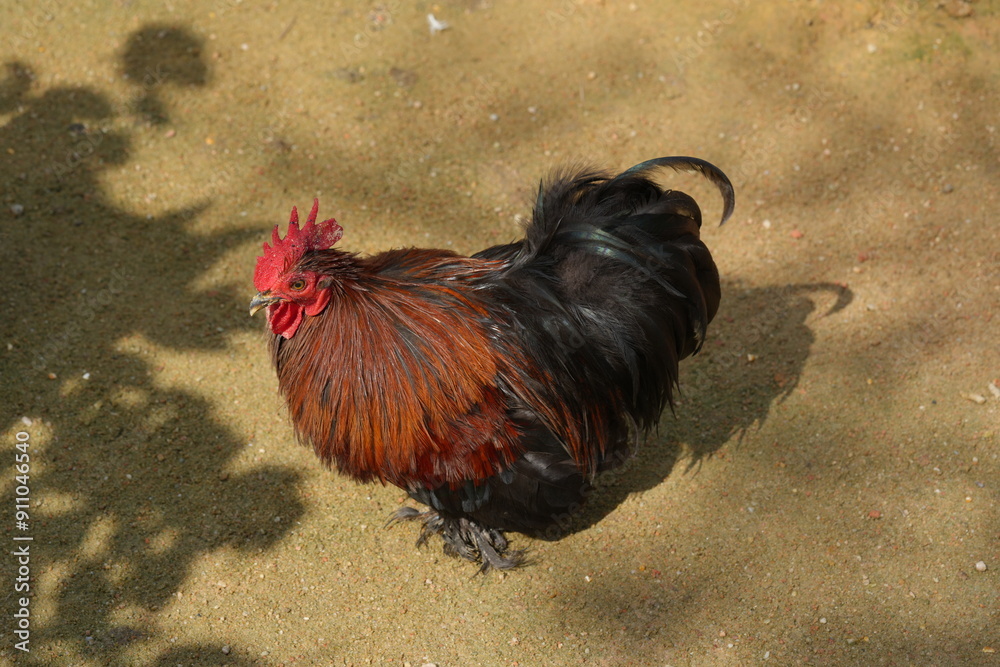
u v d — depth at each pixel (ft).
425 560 15.39
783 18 24.61
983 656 13.46
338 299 12.39
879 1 24.54
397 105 23.48
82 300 18.98
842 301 19.39
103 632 14.07
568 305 13.15
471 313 12.66
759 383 17.95
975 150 22.27
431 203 21.42
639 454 16.87
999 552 14.87
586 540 15.58
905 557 14.88
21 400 17.15
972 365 17.93
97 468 16.30
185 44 24.31
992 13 24.59
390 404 12.52
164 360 18.15
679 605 14.51
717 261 20.36
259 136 22.62
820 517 15.61
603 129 22.95
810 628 14.02
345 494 16.34
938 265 19.94
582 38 25.13
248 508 15.97
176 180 21.53
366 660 13.91
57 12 24.64
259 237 20.53
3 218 20.22
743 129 22.95
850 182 21.79
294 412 13.35
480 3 25.91
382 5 25.70
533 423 13.08
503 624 14.39
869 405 17.38
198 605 14.53
